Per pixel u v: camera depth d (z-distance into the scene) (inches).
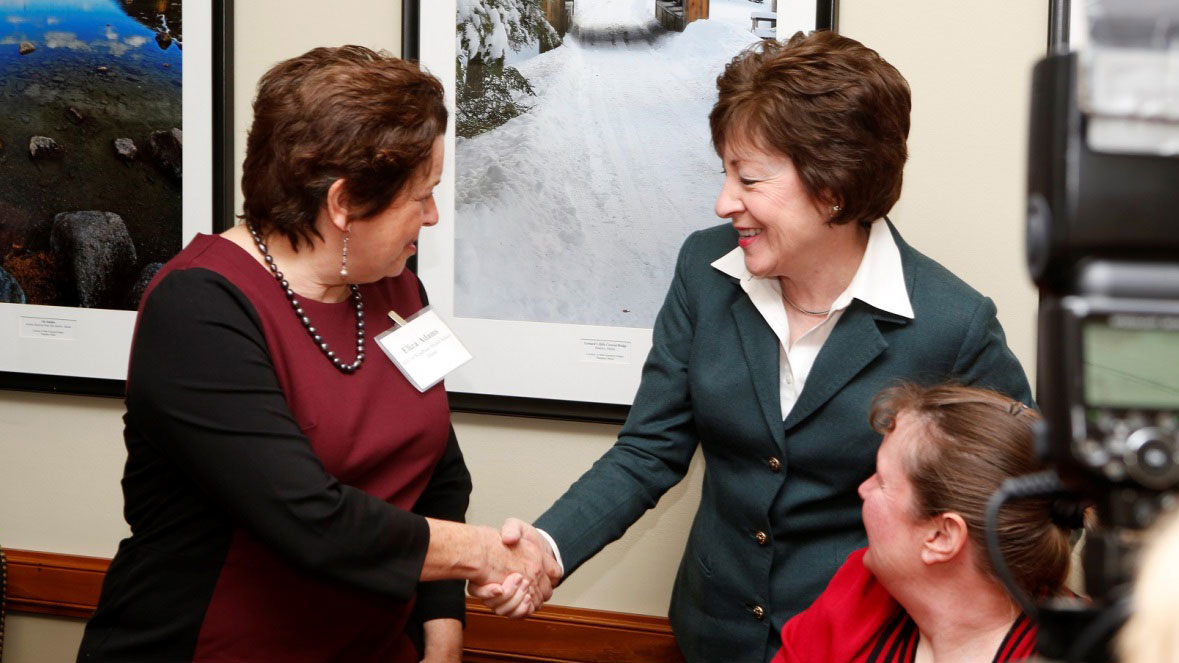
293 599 62.7
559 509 74.3
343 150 58.7
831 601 60.6
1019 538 50.0
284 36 94.3
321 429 62.6
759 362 68.8
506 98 89.5
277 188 60.2
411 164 60.6
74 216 97.9
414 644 73.4
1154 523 26.6
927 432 53.3
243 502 57.3
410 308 73.1
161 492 61.8
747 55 66.5
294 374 61.8
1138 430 26.5
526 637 94.9
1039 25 81.8
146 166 96.0
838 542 69.1
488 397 92.4
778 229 63.8
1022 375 68.2
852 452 66.5
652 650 92.8
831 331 67.5
